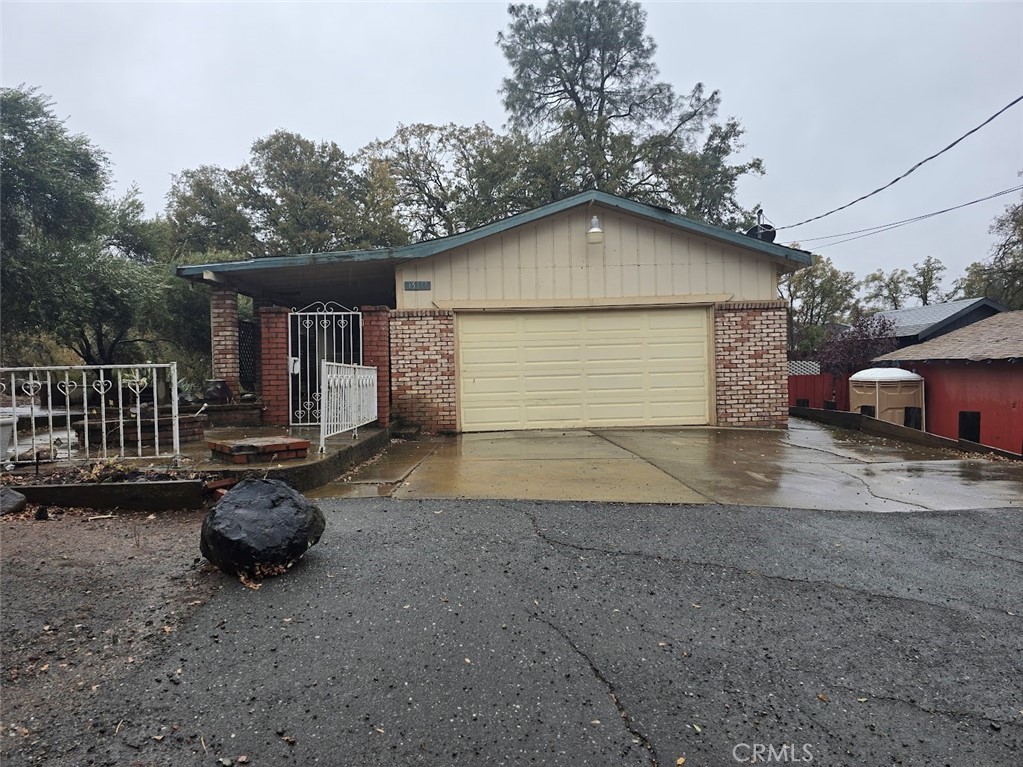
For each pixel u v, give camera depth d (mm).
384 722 2020
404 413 9531
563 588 3055
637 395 9859
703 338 9867
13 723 1974
